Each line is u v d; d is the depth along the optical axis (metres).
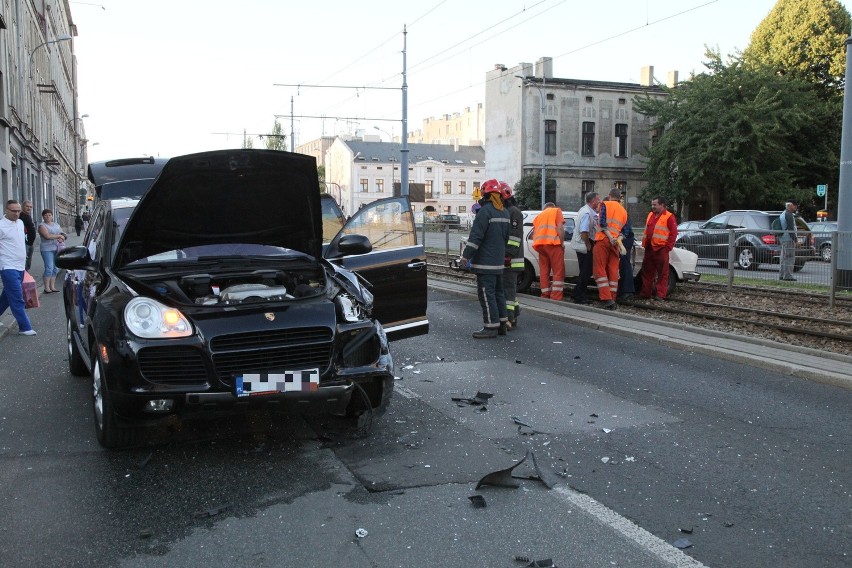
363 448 4.83
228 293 4.79
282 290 4.93
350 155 92.56
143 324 4.32
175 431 5.11
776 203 39.06
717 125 38.91
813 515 3.85
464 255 8.97
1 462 4.53
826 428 5.39
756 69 39.34
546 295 12.67
